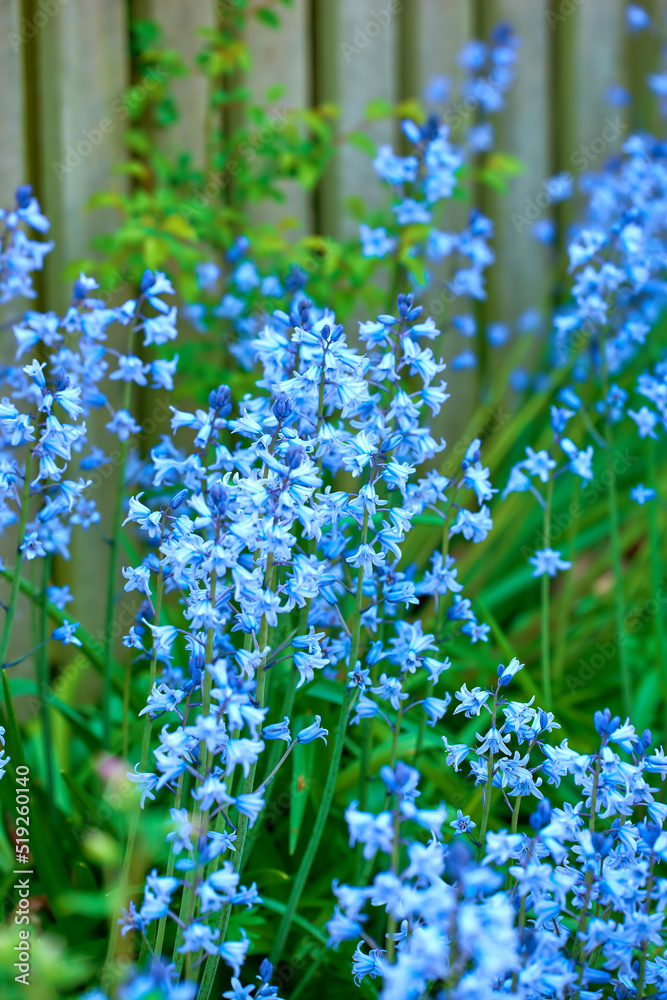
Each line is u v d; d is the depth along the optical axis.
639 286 2.65
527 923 1.59
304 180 3.29
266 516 1.56
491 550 3.58
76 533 3.10
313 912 2.12
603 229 3.90
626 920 1.39
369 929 2.08
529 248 4.26
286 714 1.96
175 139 3.44
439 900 1.10
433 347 3.92
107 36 3.21
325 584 1.78
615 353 2.91
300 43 3.60
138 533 3.19
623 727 1.56
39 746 2.62
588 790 1.70
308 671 1.60
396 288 3.18
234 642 2.05
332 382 1.74
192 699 1.85
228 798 1.38
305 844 2.20
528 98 4.20
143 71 3.32
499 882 1.11
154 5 3.36
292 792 2.04
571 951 1.59
